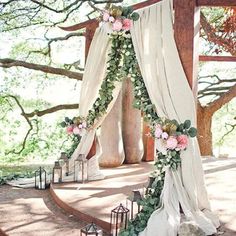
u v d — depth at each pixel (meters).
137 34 4.62
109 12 4.59
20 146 12.03
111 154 7.60
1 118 11.93
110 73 5.80
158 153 4.40
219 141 14.32
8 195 5.88
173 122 4.25
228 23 8.09
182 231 3.82
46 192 6.13
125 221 4.14
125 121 8.02
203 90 12.03
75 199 5.30
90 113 6.26
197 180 4.51
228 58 7.95
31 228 4.43
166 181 4.29
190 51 4.46
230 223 4.54
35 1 10.01
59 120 12.25
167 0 4.59
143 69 4.54
